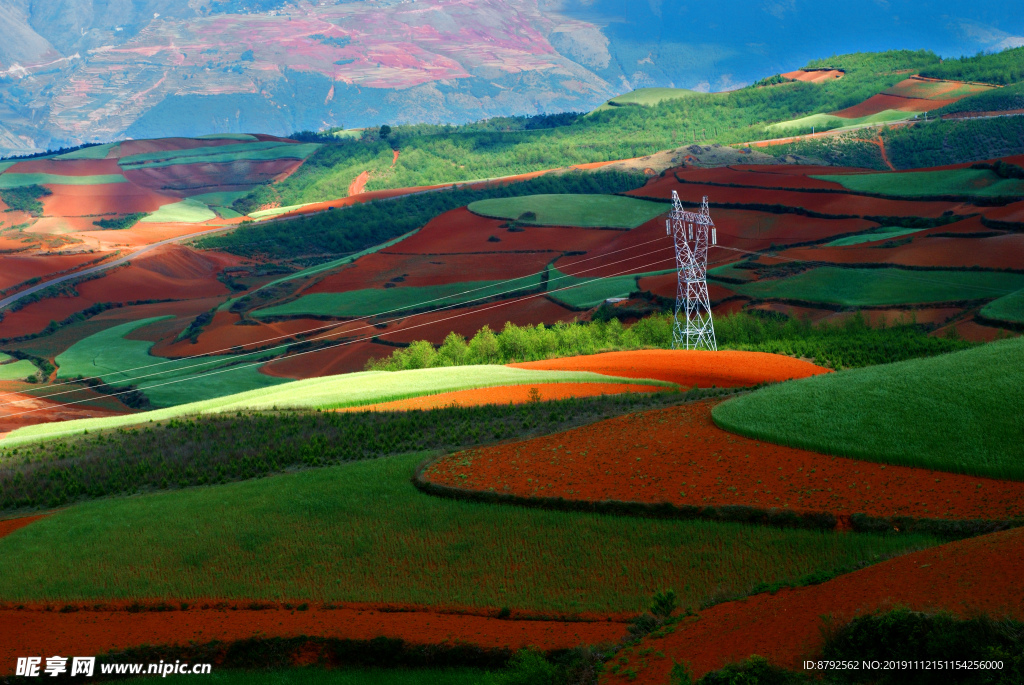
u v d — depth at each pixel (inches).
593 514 1381.6
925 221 6456.7
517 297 6560.0
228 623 1131.3
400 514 1462.8
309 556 1327.5
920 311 4569.4
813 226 7032.5
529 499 1457.9
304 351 6053.2
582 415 2118.6
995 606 730.8
